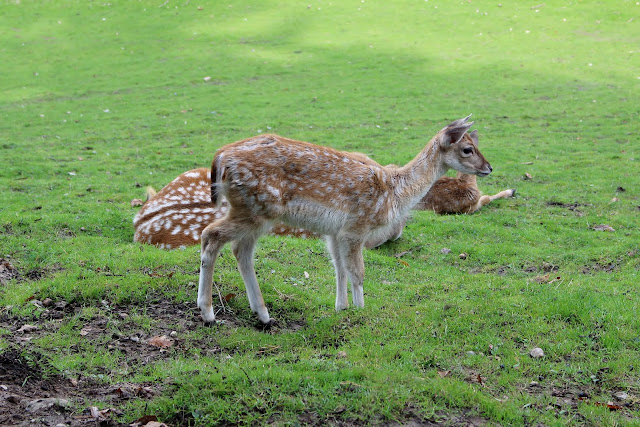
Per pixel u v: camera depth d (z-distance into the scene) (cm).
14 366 484
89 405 448
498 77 2455
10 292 643
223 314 634
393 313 632
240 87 2383
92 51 3041
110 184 1231
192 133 1744
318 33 3275
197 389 463
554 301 633
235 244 618
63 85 2477
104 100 2222
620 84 2278
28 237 847
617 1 3491
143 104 2141
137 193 1170
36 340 549
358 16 3541
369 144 1611
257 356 549
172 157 1477
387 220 667
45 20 3581
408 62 2736
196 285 675
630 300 654
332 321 609
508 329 588
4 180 1217
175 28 3419
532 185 1302
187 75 2589
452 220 1063
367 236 660
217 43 3136
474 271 853
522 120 1878
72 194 1140
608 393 495
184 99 2200
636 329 579
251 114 1964
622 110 1933
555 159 1482
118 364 523
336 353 545
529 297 654
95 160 1447
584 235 977
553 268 847
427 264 878
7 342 537
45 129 1812
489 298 665
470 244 948
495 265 868
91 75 2634
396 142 1633
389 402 451
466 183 1129
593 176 1335
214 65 2748
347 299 661
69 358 520
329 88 2342
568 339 567
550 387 502
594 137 1673
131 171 1354
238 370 489
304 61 2791
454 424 441
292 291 689
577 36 3016
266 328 616
